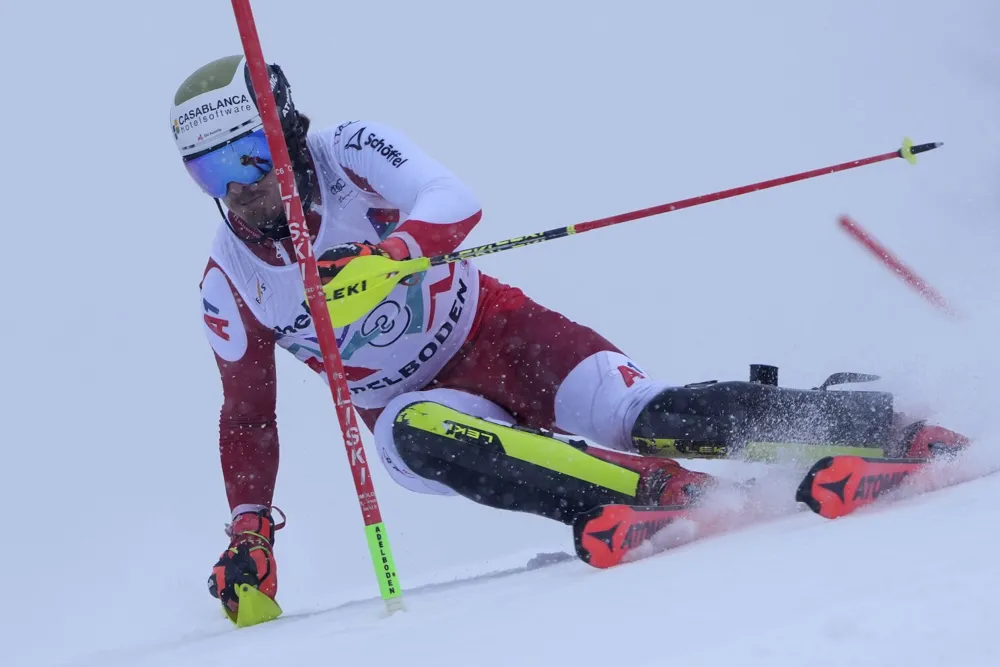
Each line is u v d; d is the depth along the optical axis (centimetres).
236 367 1296
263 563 1244
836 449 1155
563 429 1348
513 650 670
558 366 1305
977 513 809
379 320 1282
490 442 1115
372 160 1241
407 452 1145
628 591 783
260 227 1225
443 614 874
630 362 1302
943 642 526
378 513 980
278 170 993
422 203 1170
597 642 648
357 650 777
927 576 627
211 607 1644
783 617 608
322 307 1000
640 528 988
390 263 1077
